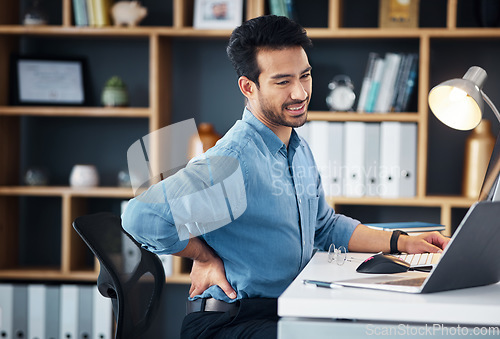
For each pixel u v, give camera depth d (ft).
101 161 10.71
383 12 9.42
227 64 10.48
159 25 10.44
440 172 10.19
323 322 3.42
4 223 10.18
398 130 9.28
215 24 9.57
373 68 9.46
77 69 10.33
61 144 10.74
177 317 10.58
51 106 10.27
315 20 10.21
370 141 9.34
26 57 10.20
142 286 5.53
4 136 10.11
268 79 4.84
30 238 10.79
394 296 3.52
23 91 10.23
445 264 3.49
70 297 9.36
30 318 9.44
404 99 9.40
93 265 10.51
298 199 5.21
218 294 4.97
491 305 3.29
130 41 10.54
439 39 9.73
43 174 10.21
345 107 9.65
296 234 5.15
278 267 4.97
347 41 10.09
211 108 10.52
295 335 3.42
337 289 3.73
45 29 9.68
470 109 5.41
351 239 5.83
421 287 3.56
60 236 10.77
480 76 5.20
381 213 10.30
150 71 9.77
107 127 10.70
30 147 10.75
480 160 9.27
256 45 4.86
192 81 10.53
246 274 4.88
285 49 4.81
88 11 9.71
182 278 9.57
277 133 5.18
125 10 9.68
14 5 10.29
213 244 4.97
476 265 3.74
